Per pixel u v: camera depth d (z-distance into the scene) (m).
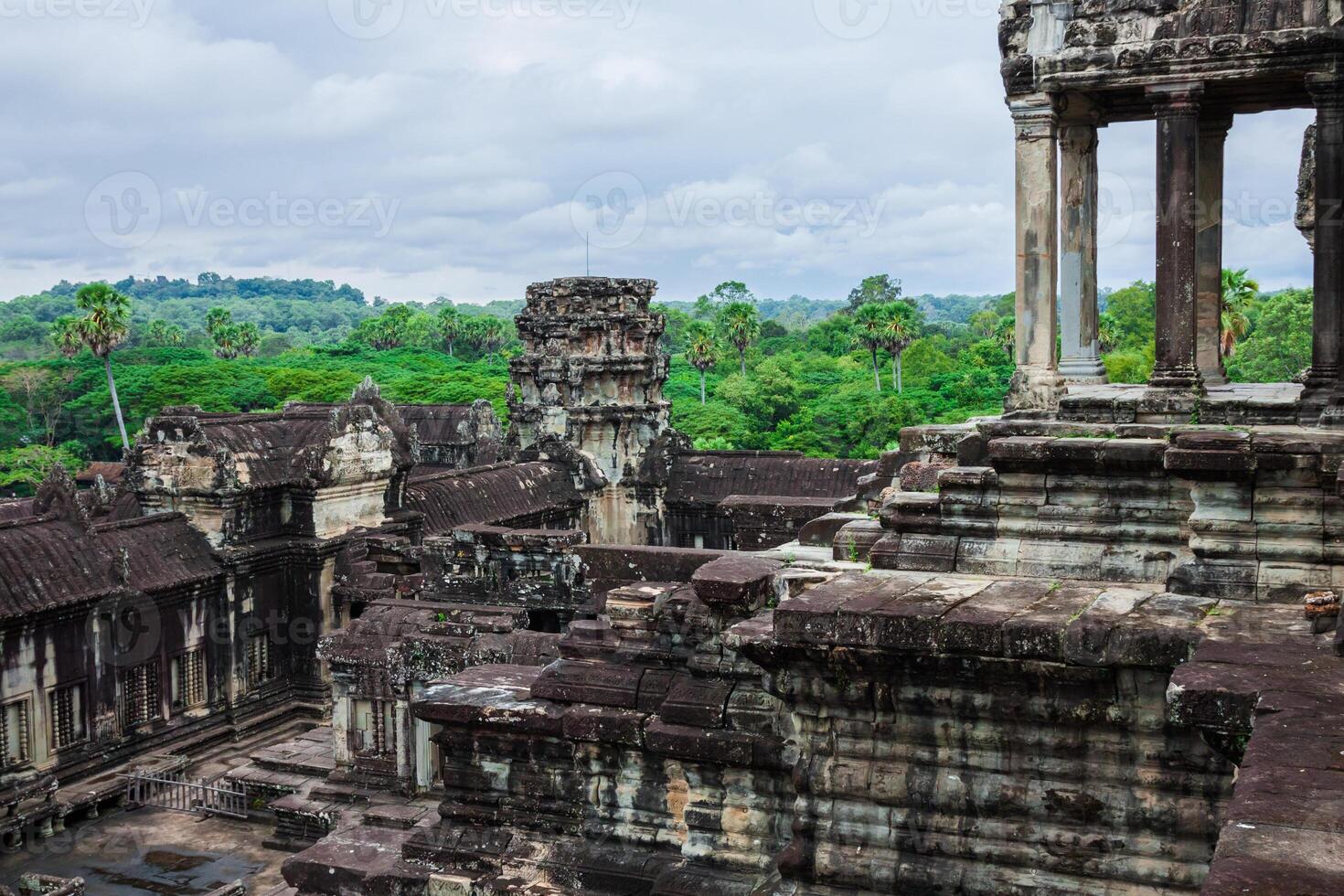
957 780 14.87
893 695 14.91
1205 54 17.81
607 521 59.53
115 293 95.00
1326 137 17.62
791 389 108.81
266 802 35.59
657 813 17.69
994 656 14.21
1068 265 22.50
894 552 17.97
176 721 41.84
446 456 76.56
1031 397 19.41
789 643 15.05
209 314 164.88
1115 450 16.81
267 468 45.59
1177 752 13.77
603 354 59.50
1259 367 68.69
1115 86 18.48
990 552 17.50
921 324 147.62
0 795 34.88
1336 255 17.80
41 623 36.72
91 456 122.38
